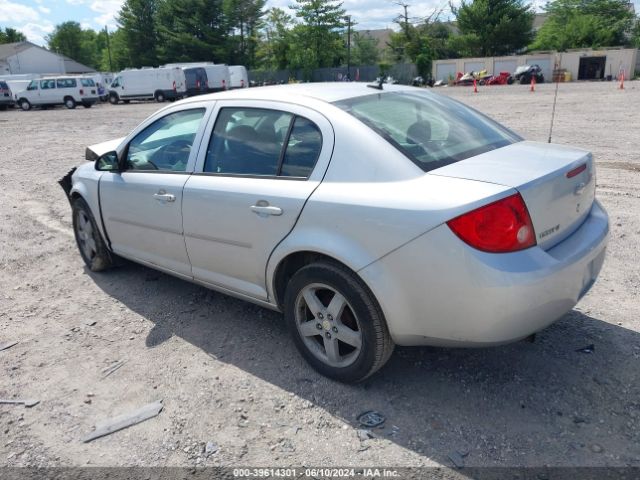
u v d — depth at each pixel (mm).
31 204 8375
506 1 59656
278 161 3311
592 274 3068
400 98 3568
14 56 68250
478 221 2512
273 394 3154
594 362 3281
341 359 3184
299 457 2658
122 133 17797
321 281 3051
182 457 2705
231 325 4016
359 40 74438
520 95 26609
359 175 2926
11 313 4445
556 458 2557
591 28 57750
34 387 3363
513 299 2521
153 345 3791
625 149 9953
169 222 3943
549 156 3061
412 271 2682
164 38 64312
